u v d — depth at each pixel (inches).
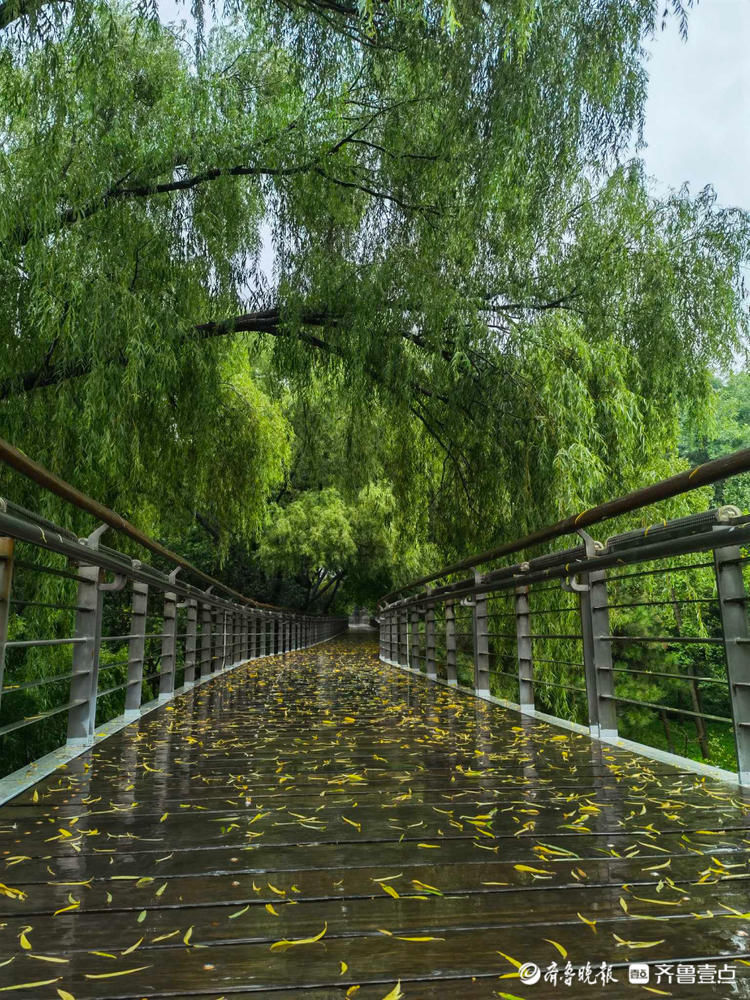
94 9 190.9
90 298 201.8
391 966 52.1
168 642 244.8
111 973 50.9
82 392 222.7
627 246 269.7
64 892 66.8
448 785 112.9
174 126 229.9
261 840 83.6
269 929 58.5
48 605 130.3
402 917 60.9
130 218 226.7
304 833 86.5
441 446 310.5
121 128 222.1
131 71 240.5
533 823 90.6
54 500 224.7
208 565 737.0
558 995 48.0
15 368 212.5
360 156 259.6
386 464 332.8
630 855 77.4
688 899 64.6
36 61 189.0
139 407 230.8
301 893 66.4
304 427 330.6
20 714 313.4
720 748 634.8
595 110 225.8
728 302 271.7
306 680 328.8
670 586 433.4
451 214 243.8
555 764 129.3
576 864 74.5
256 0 209.0
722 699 660.7
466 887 67.9
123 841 83.2
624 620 468.4
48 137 193.5
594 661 159.9
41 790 109.8
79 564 152.8
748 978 50.2
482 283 267.3
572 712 300.8
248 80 256.8
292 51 217.6
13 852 78.8
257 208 264.8
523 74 206.8
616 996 47.8
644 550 129.3
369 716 197.9
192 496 330.3
